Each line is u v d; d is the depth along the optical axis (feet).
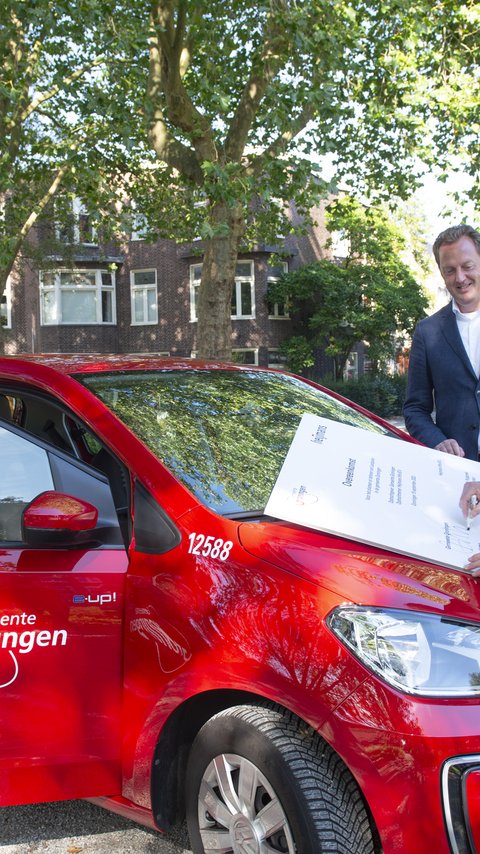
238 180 41.96
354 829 6.53
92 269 121.08
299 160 42.39
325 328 117.08
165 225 68.80
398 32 52.60
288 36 43.62
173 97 47.78
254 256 117.60
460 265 11.92
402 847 6.19
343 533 7.79
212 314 48.93
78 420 9.20
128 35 43.37
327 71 45.39
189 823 7.79
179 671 7.41
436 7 50.65
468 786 6.12
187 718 7.93
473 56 51.90
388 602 6.73
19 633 8.15
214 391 10.76
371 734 6.30
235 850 7.18
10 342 119.24
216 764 7.37
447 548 7.86
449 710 6.27
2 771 8.21
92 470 8.87
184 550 7.80
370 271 116.06
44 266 80.23
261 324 118.01
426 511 8.61
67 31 43.80
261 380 11.75
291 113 45.96
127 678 7.93
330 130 44.62
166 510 8.14
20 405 10.08
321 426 10.18
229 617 7.19
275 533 7.73
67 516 7.88
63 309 120.67
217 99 44.62
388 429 11.73
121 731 8.05
